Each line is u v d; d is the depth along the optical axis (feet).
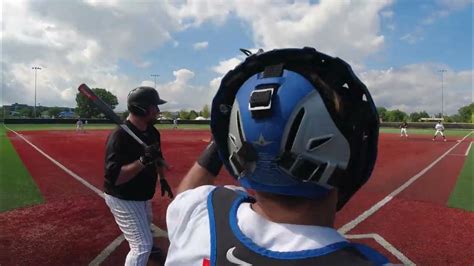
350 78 3.21
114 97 270.67
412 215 22.07
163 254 13.19
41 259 15.60
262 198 3.39
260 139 3.10
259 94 3.08
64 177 34.58
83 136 95.45
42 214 22.11
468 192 28.55
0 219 21.06
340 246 3.14
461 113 295.07
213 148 4.99
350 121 3.14
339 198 3.60
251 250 3.23
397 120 269.44
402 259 15.78
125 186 11.14
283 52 3.31
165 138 90.17
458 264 15.25
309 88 3.07
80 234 18.58
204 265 3.46
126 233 11.50
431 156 54.54
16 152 56.59
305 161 3.05
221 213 3.71
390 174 37.19
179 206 4.13
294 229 3.25
